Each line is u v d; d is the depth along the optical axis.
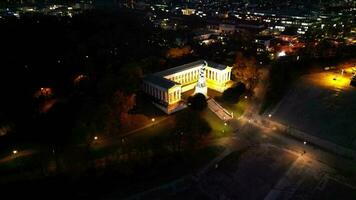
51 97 135.00
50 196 88.69
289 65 174.38
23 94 134.25
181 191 90.81
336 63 177.25
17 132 115.44
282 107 134.25
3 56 156.12
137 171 97.50
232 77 159.62
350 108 125.88
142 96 142.88
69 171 94.25
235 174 97.00
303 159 102.12
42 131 114.94
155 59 166.00
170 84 131.62
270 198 87.50
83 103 124.19
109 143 107.88
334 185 90.44
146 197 88.62
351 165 97.88
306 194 87.81
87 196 89.19
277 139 113.75
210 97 144.25
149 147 102.94
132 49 191.62
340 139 110.50
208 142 112.75
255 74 155.88
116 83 129.50
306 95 140.38
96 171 95.69
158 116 127.38
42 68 154.38
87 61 162.75
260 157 104.19
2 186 89.56
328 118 122.19
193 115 117.31
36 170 95.56
